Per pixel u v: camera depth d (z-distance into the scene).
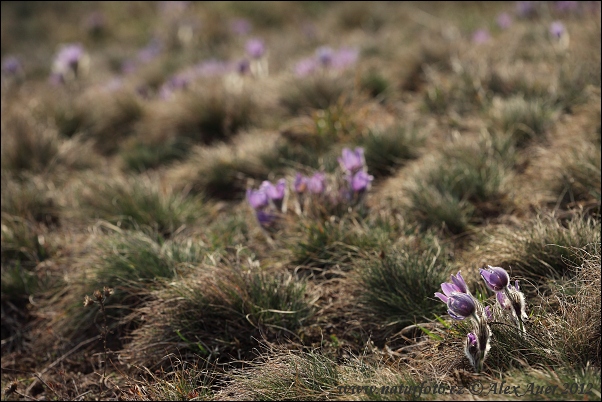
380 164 5.79
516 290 3.09
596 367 2.89
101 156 7.67
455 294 2.84
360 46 10.37
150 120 8.04
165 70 11.30
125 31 16.23
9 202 5.71
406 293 3.79
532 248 3.82
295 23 14.51
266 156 6.12
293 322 3.84
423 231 4.58
